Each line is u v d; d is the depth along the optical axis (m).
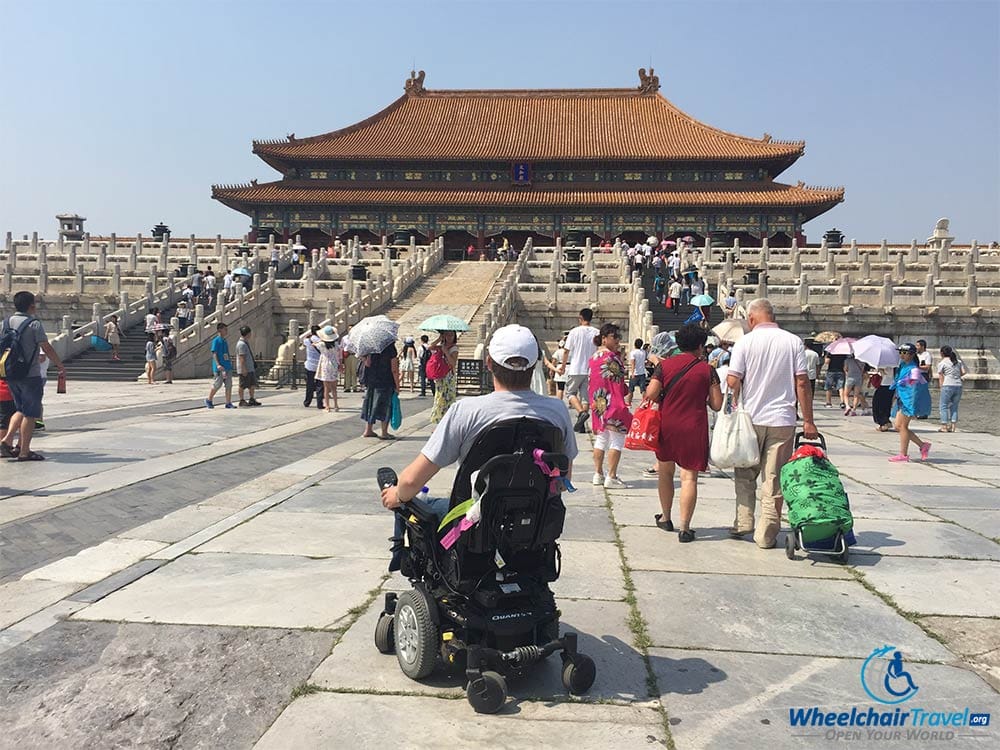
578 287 35.81
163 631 4.80
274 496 8.80
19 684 4.09
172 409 18.67
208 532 7.14
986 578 6.09
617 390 9.85
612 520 8.01
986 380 32.62
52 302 40.03
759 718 3.80
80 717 3.76
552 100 84.25
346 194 71.94
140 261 48.06
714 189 71.62
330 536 7.05
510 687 4.11
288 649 4.55
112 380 29.66
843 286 33.97
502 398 4.06
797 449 7.05
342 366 24.72
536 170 74.12
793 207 68.00
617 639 4.77
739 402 7.19
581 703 3.93
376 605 5.29
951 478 10.83
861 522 8.04
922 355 20.03
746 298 34.56
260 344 37.19
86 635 4.73
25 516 7.58
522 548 4.02
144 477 9.65
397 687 4.09
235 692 4.02
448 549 4.07
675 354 7.70
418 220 72.38
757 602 5.48
